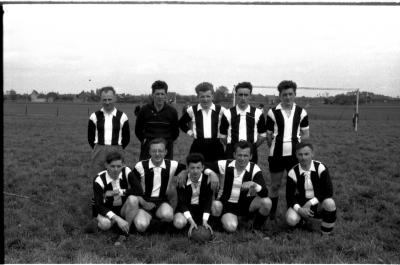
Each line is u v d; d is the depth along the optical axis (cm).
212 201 411
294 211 405
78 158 883
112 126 477
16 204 482
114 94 477
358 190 585
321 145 1219
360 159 912
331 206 383
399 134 1677
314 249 358
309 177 407
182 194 402
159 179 409
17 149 1005
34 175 670
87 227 397
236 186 408
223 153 478
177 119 489
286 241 378
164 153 407
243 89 448
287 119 448
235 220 402
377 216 460
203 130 462
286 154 448
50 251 343
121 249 351
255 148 461
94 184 394
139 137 497
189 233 378
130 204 383
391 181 669
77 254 338
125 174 401
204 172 401
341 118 3011
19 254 335
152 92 476
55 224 411
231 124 454
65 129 1647
